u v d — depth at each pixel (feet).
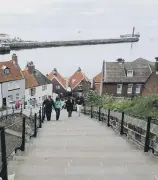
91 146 30.53
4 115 91.30
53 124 56.24
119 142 32.63
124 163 23.38
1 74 190.80
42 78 236.43
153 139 27.37
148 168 21.93
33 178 19.83
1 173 18.51
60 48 593.42
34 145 31.45
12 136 53.62
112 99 84.64
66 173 20.84
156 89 123.65
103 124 54.19
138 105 44.24
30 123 76.59
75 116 83.51
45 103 65.46
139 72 182.09
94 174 20.62
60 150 28.63
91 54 570.05
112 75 179.93
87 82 267.18
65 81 270.46
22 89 203.51
